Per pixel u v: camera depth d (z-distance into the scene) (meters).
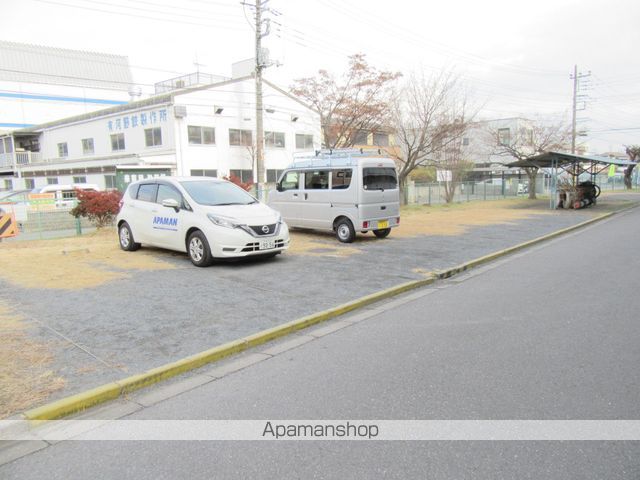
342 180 12.49
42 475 3.03
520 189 40.62
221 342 5.21
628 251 11.39
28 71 46.03
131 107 31.42
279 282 8.03
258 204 9.98
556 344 5.12
